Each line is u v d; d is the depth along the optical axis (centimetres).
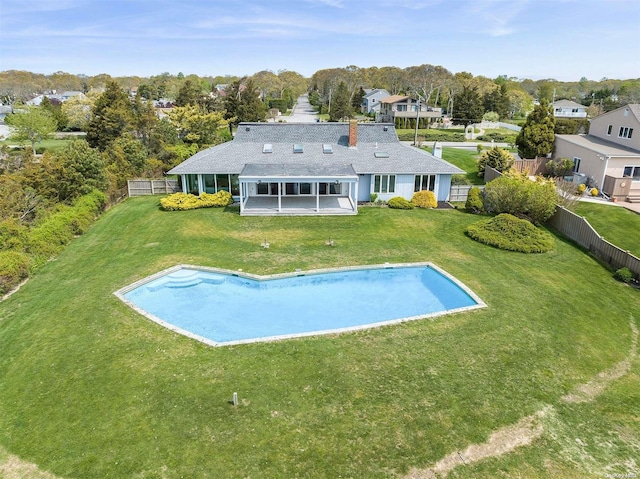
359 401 1295
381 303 2011
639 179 3550
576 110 10444
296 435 1164
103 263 2316
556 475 1055
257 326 1800
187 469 1059
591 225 2812
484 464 1083
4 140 7406
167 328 1697
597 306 1919
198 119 5634
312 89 18200
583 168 3828
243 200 3359
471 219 3120
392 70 14975
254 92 7462
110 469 1059
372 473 1053
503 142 6850
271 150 3638
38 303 1872
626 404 1316
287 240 2675
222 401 1291
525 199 2956
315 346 1581
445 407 1275
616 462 1099
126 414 1238
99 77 17775
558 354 1556
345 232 2830
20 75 17262
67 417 1228
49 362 1471
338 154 3603
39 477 1038
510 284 2117
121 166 3981
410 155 3591
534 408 1282
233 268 2262
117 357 1502
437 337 1648
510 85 15038
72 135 7712
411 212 3288
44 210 2736
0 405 1276
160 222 2995
